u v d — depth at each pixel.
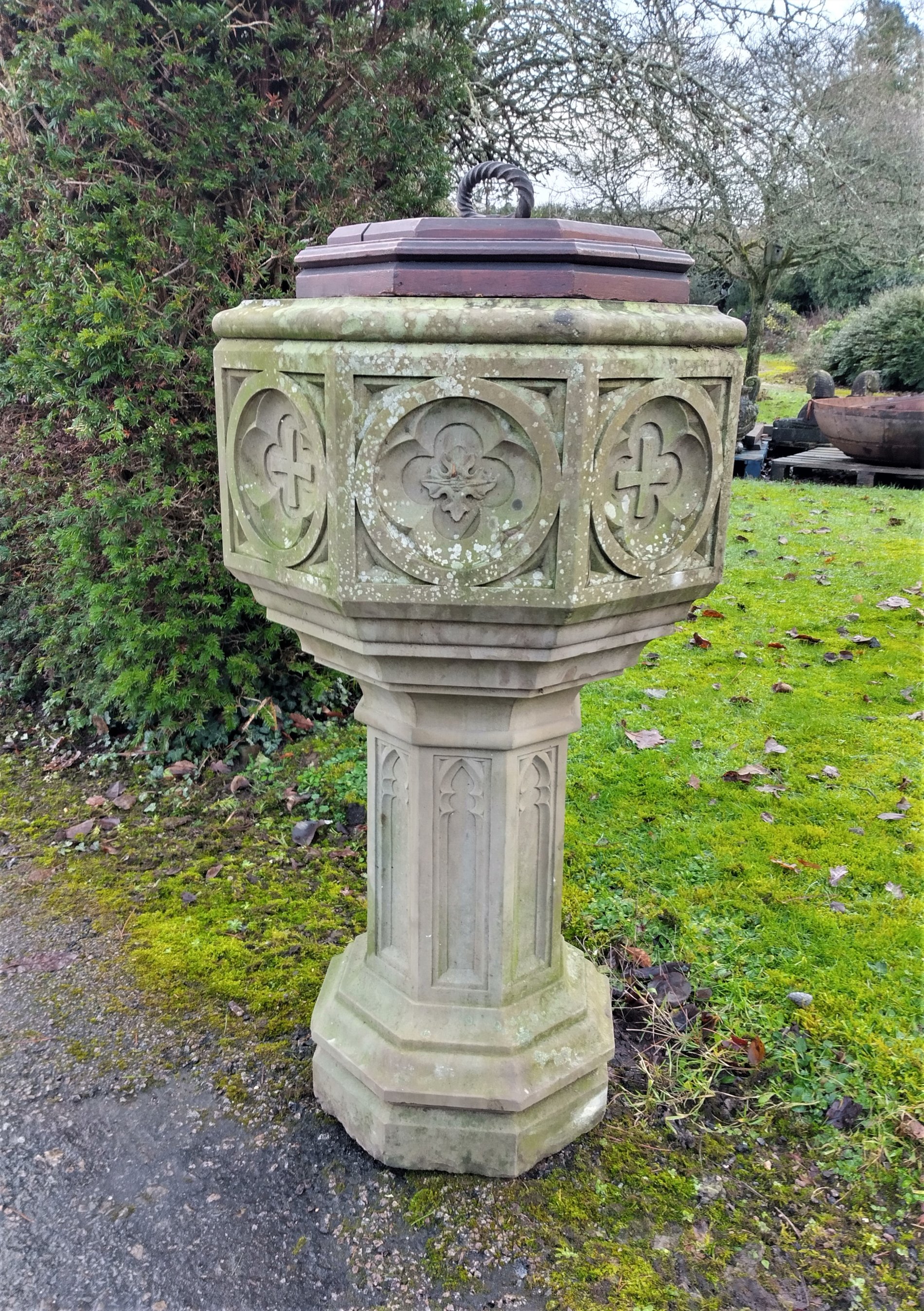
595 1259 1.52
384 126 3.08
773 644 4.22
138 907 2.50
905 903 2.39
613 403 1.27
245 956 2.28
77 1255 1.51
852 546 5.78
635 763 3.15
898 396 8.70
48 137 2.74
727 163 7.76
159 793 3.12
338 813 2.96
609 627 1.45
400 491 1.31
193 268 2.93
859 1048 1.92
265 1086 1.88
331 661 1.67
